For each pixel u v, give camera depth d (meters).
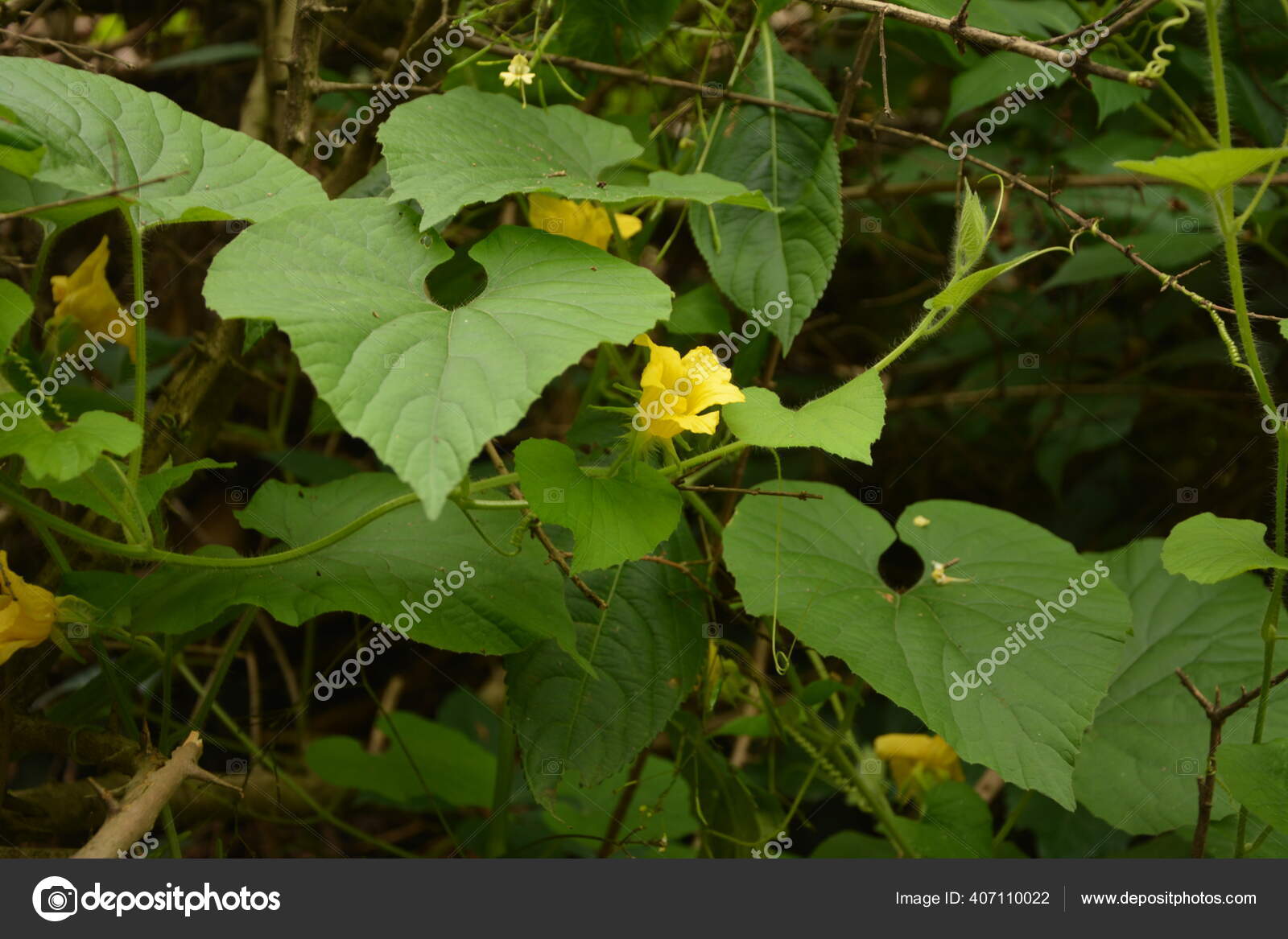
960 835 1.13
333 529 1.07
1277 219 1.23
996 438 1.45
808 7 1.27
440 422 0.90
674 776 1.15
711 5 1.16
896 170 1.33
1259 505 1.33
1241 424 1.35
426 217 0.98
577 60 1.14
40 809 1.10
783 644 1.17
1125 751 1.14
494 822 1.18
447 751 1.19
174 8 1.30
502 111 1.07
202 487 1.37
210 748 1.27
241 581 1.03
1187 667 1.16
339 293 0.95
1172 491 1.37
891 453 1.49
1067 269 1.26
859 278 1.53
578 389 1.38
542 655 1.07
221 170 1.00
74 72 1.00
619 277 0.97
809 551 1.10
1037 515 1.43
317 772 1.21
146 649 1.06
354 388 0.91
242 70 1.39
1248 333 0.99
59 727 1.08
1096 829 1.19
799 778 1.29
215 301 0.92
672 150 1.22
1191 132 1.25
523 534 1.04
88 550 1.13
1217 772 1.03
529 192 1.01
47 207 0.96
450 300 1.16
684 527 1.11
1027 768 1.03
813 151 1.12
